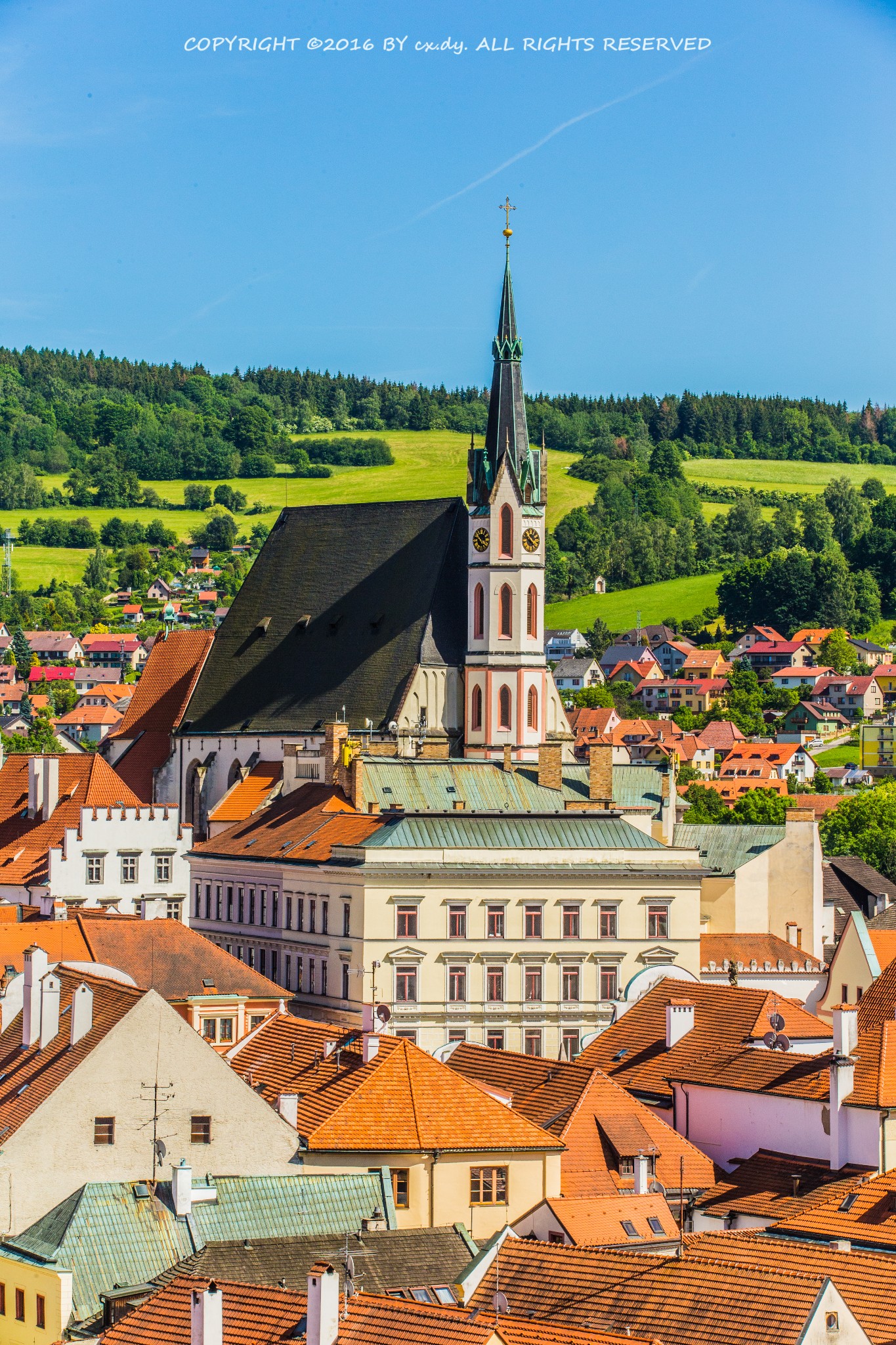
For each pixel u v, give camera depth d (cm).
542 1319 10244
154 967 16725
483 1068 16250
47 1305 11819
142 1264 12056
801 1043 16325
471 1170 13662
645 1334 10181
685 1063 16138
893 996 18025
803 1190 14150
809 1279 10138
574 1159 14350
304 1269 11588
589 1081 15125
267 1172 13025
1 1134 12675
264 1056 15112
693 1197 14450
